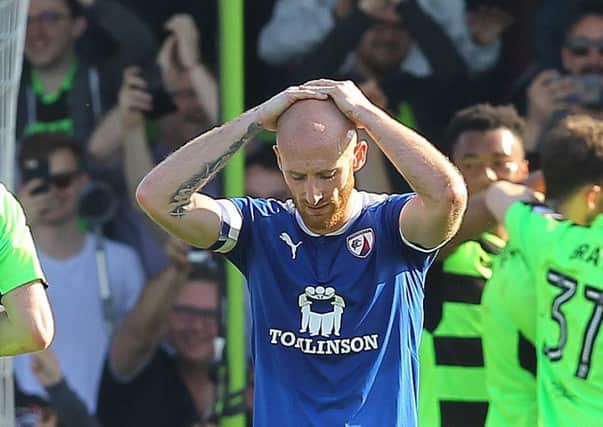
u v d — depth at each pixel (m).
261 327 14.49
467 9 26.39
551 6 26.36
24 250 14.83
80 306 25.33
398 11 25.73
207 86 25.97
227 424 24.03
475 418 19.81
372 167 24.92
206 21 26.22
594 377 16.64
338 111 13.70
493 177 19.73
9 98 20.17
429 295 19.73
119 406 25.20
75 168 25.56
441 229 13.94
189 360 25.28
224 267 24.17
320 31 25.91
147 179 14.08
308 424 14.26
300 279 14.29
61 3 25.66
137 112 25.88
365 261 14.24
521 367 18.17
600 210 17.61
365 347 14.25
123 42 25.92
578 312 16.73
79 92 25.84
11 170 20.28
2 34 20.22
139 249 25.84
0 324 14.77
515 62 27.19
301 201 13.79
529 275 17.88
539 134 25.92
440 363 19.78
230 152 14.07
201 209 14.21
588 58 25.94
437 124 26.16
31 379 24.89
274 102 13.81
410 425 14.38
